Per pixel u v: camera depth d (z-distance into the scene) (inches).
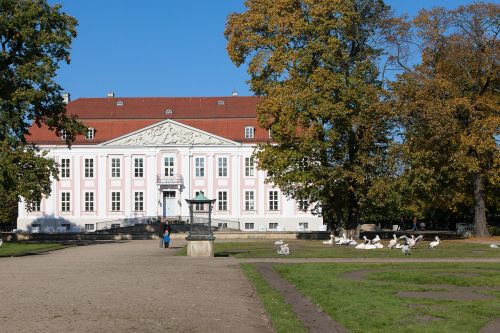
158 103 3745.1
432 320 525.0
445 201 2162.9
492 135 1964.8
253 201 3540.8
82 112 3644.2
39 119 2064.5
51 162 1895.9
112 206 3528.5
